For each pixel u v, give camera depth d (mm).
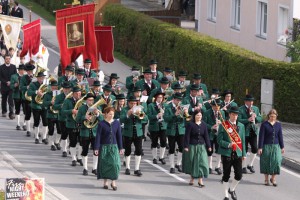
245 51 37000
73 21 32844
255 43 43969
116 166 24891
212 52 37812
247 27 44844
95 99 28297
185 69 40531
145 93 30781
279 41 41344
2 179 25562
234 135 24359
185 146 25438
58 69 35531
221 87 37125
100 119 26766
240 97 35750
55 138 30203
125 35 48469
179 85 29188
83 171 26828
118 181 26203
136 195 24672
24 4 63438
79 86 28719
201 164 25453
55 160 28578
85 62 32156
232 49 37219
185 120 27406
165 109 27516
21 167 27438
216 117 27531
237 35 46281
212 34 49656
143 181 26297
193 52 39562
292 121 34031
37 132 30922
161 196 24641
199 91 28875
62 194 24562
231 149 24328
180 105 27281
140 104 27906
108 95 28391
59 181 25969
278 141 26094
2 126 33500
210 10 50281
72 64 32688
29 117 31812
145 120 27141
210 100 28750
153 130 28281
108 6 51312
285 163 28719
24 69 32719
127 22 48062
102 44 34750
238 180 24469
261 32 43750
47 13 60500
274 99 33969
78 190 25031
